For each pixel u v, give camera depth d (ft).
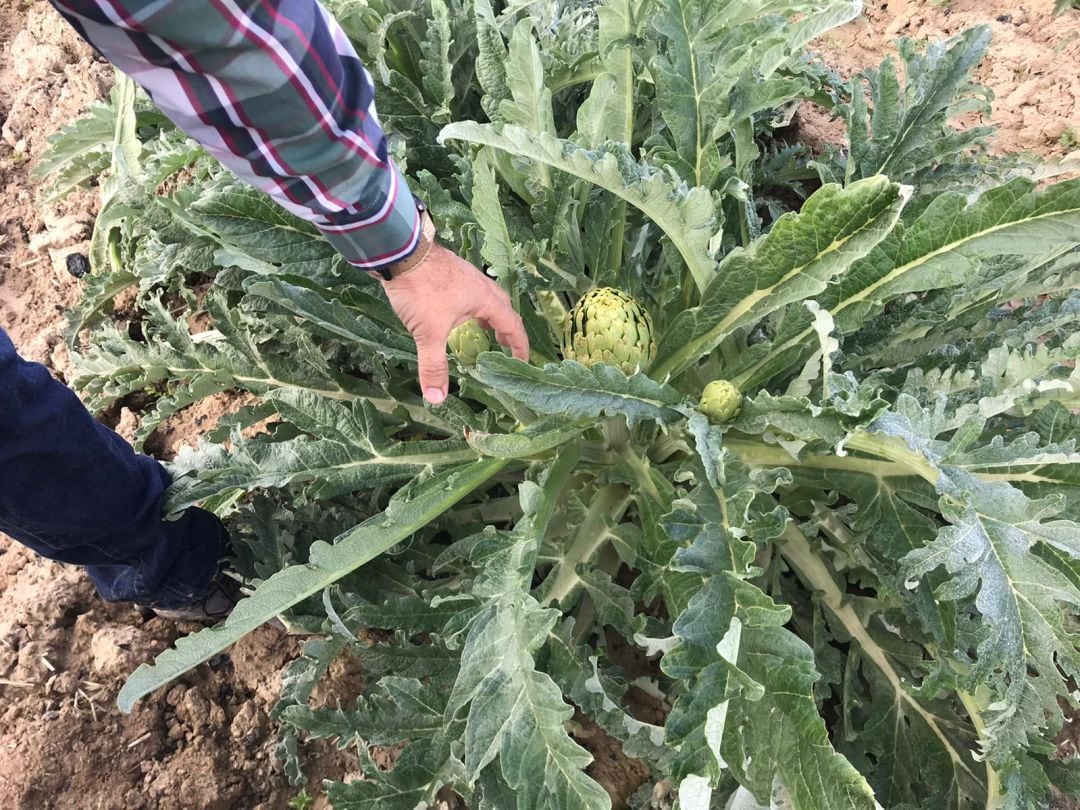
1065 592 2.31
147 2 1.72
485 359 2.49
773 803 2.53
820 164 3.47
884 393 3.29
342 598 3.18
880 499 2.96
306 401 3.02
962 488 2.42
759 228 3.33
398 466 3.11
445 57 3.54
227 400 4.41
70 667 3.62
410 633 3.09
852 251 2.50
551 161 2.50
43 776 3.35
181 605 3.41
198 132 2.00
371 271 2.44
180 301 4.69
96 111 4.28
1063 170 3.95
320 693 3.51
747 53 3.10
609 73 3.19
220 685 3.63
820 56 4.61
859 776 2.12
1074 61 5.00
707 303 2.89
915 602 2.83
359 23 3.75
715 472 2.61
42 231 5.21
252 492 3.59
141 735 3.47
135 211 3.26
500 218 2.78
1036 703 2.37
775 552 3.35
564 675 2.85
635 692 3.48
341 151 2.07
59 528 2.77
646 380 2.68
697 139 3.19
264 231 3.00
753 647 2.35
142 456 3.05
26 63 5.66
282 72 1.87
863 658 3.16
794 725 2.27
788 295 2.71
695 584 2.67
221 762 3.46
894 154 3.47
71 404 2.65
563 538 3.24
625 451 3.30
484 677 2.55
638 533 3.13
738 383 3.11
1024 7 5.33
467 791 2.87
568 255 3.24
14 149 5.51
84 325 4.20
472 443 2.72
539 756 2.45
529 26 2.73
